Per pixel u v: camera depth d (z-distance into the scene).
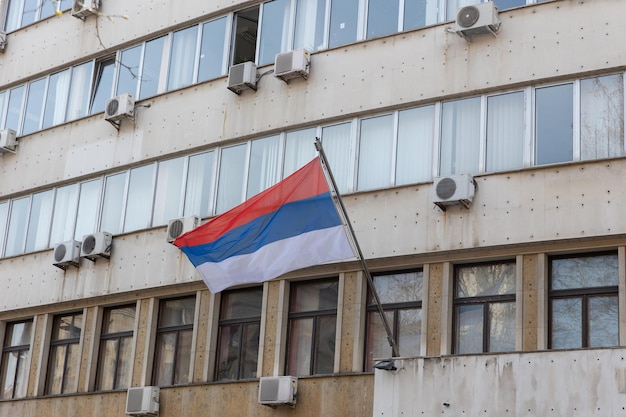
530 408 20.20
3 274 32.53
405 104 25.41
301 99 27.16
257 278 23.05
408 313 24.27
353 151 25.92
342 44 26.86
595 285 22.31
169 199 29.20
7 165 33.91
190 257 23.77
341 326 24.77
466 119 24.58
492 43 24.53
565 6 23.89
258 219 23.34
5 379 31.73
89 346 29.62
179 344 28.00
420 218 24.28
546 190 22.97
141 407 27.08
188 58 30.12
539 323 22.30
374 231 24.81
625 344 21.30
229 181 28.09
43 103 33.81
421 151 24.98
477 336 23.31
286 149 27.23
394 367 21.81
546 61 23.78
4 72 35.28
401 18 26.14
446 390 21.14
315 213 22.81
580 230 22.36
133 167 30.41
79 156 31.84
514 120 23.97
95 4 32.78
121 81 31.69
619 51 23.05
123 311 29.61
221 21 29.70
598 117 23.05
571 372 19.98
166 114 29.91
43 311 31.17
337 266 25.22
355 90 26.25
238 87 28.02
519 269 22.86
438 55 25.22
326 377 24.44
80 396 29.09
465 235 23.56
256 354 26.41
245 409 25.55
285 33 28.09
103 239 29.66
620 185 22.28
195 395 26.61
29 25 35.03
